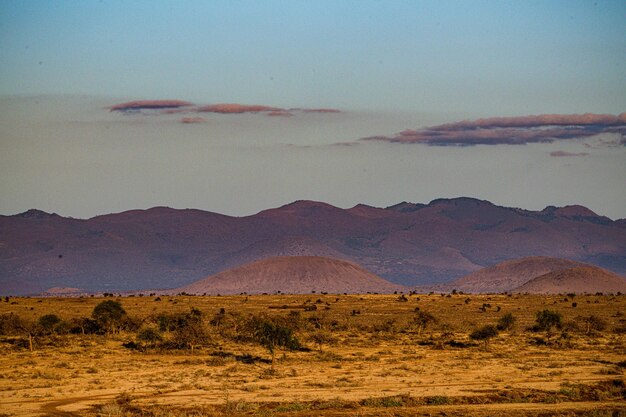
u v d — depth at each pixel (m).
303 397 140.25
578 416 123.62
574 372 171.00
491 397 139.00
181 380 162.00
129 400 139.75
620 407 131.25
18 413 129.00
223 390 149.12
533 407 131.25
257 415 123.81
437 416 123.25
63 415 127.19
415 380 159.88
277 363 191.75
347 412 126.88
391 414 124.56
